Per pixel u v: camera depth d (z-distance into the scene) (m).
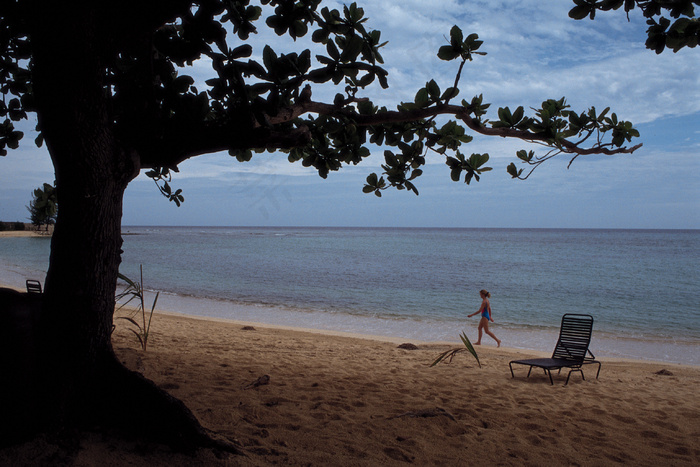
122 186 2.95
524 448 3.82
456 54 3.15
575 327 7.82
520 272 37.19
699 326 16.58
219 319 14.20
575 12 3.05
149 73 3.05
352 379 6.16
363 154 3.83
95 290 2.79
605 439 4.25
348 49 2.81
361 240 114.25
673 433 4.55
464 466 3.34
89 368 2.79
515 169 3.87
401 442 3.69
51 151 2.69
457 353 9.77
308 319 16.36
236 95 2.92
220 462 2.74
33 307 2.75
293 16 3.04
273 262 44.16
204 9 2.80
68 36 2.54
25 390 2.61
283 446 3.30
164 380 5.09
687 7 2.99
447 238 140.12
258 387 5.17
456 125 3.88
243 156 4.28
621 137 3.85
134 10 2.69
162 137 3.04
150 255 52.16
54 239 2.77
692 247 87.69
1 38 3.88
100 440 2.69
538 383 6.99
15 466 2.40
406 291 25.16
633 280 32.03
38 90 2.60
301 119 4.10
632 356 11.88
